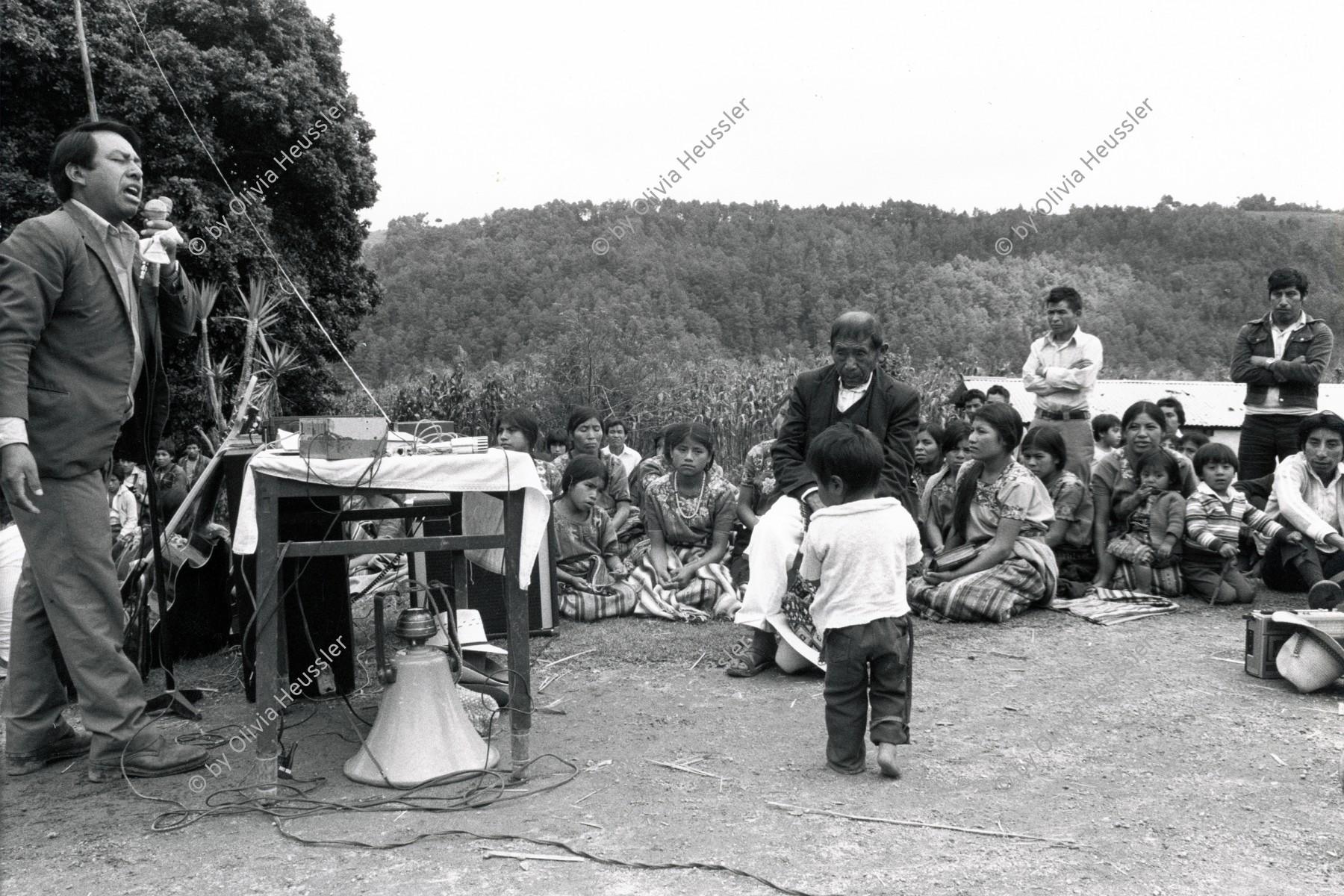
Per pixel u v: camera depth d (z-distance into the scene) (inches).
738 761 137.6
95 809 123.3
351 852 107.9
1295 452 287.3
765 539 183.2
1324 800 121.3
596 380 829.8
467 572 185.2
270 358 234.5
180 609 196.1
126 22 642.8
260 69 722.8
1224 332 1697.8
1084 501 252.8
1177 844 108.3
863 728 133.0
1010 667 185.2
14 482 123.2
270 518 123.8
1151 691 168.7
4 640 183.9
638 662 192.4
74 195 135.6
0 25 572.1
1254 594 246.4
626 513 265.1
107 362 134.6
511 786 127.6
